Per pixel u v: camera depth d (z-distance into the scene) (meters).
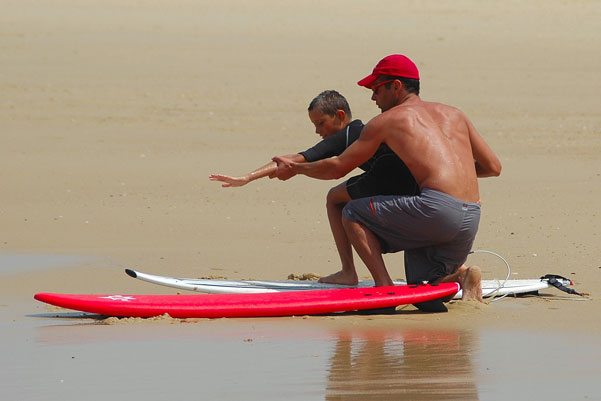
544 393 14.86
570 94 79.88
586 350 17.70
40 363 16.78
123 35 97.12
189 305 20.92
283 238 34.72
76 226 37.34
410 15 113.94
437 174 21.38
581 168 54.28
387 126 21.77
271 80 81.50
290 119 69.81
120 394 14.90
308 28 104.38
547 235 34.34
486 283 24.25
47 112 69.44
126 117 68.94
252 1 120.94
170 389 15.13
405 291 21.61
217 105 73.38
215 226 37.34
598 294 24.16
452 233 21.50
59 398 14.70
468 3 121.75
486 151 22.75
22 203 42.75
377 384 15.32
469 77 84.81
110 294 23.27
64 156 56.22
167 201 43.41
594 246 31.84
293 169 22.75
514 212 40.12
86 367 16.52
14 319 20.83
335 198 23.77
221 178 22.56
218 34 99.62
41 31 96.94
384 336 18.97
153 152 58.28
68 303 20.42
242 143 62.03
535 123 69.75
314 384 15.35
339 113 23.83
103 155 56.84
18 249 32.28
